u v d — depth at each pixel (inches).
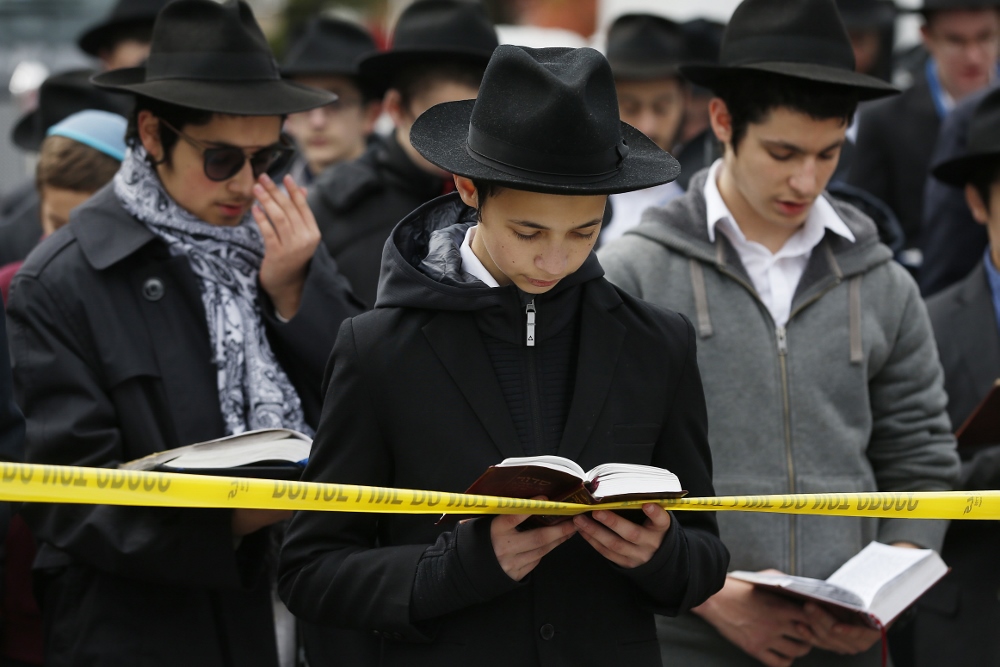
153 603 426.3
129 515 414.6
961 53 784.3
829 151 448.5
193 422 432.5
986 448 501.0
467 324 347.9
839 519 456.8
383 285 354.6
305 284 462.6
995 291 557.6
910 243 794.8
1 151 1208.2
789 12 454.9
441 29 596.7
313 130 844.0
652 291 461.4
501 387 348.5
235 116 442.9
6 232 716.7
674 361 360.8
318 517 358.3
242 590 426.3
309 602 350.3
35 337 426.9
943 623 529.3
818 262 464.1
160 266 444.8
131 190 449.7
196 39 449.7
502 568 324.8
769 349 455.2
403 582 334.3
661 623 466.3
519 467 303.0
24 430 378.9
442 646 343.9
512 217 320.8
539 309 348.8
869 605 411.5
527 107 315.6
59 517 419.2
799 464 451.5
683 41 829.8
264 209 464.1
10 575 490.0
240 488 315.6
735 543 452.1
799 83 436.1
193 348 441.7
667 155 342.3
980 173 558.3
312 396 464.1
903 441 470.0
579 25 1963.6
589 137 312.8
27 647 490.9
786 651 448.5
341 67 836.6
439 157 325.7
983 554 522.9
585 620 347.6
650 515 320.8
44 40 1358.3
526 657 343.6
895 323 468.8
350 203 591.8
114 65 849.5
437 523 328.5
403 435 343.6
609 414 349.1
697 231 465.7
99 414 421.1
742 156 455.5
